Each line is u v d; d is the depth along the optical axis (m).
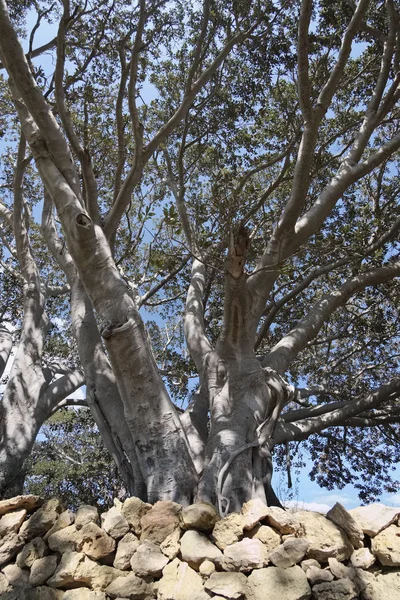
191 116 11.80
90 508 4.63
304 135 7.02
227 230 7.62
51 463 14.74
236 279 6.05
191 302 8.65
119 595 4.04
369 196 12.84
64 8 7.90
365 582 3.83
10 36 6.39
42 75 9.32
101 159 11.39
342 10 10.37
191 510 4.32
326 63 10.20
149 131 11.98
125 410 5.80
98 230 6.28
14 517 4.77
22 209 11.13
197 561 4.06
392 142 8.38
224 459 5.79
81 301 7.94
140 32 7.50
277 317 13.31
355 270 10.31
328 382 13.24
